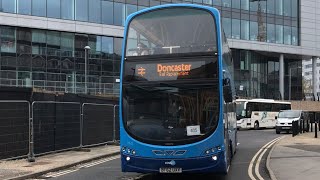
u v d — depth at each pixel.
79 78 47.38
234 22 59.03
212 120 10.46
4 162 14.95
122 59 11.05
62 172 13.69
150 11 11.24
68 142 19.48
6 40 42.78
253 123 43.91
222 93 10.58
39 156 17.14
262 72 65.25
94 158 17.09
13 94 16.02
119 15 50.28
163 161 10.36
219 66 10.67
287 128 35.81
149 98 10.70
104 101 25.05
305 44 65.50
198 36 10.91
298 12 65.62
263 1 61.72
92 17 48.44
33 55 44.31
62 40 46.69
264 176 12.58
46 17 45.16
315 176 11.82
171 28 11.05
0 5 42.59
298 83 71.75
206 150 10.33
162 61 10.85
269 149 21.25
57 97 19.20
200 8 11.06
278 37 63.19
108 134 23.81
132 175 12.89
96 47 48.94
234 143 17.62
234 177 12.40
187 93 10.61
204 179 12.05
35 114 17.11
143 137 10.51
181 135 10.41
